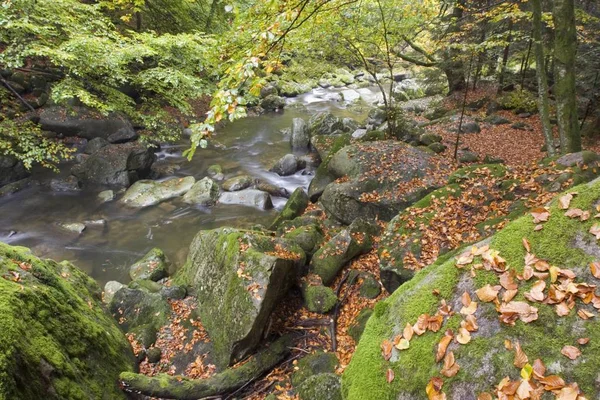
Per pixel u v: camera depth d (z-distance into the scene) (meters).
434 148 11.96
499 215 6.38
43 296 4.39
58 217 10.29
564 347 2.33
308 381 4.62
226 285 5.95
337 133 16.14
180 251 9.34
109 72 9.40
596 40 13.48
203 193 11.36
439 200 7.07
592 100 12.92
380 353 2.94
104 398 4.29
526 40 15.47
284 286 6.20
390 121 14.70
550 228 2.89
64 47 8.23
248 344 5.49
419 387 2.61
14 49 8.29
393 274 6.12
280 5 4.54
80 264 8.66
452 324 2.74
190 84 10.03
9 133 9.49
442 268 3.18
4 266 4.54
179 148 15.13
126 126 13.75
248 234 6.64
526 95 17.08
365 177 9.24
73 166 12.13
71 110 11.95
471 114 16.70
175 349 5.84
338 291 6.76
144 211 10.88
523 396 2.23
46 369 3.66
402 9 11.27
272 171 13.82
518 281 2.73
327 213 9.48
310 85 26.78
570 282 2.56
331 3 8.00
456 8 15.66
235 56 5.61
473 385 2.43
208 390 5.00
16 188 11.10
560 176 6.52
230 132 17.58
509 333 2.52
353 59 12.61
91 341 4.70
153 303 6.53
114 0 10.89
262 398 5.00
